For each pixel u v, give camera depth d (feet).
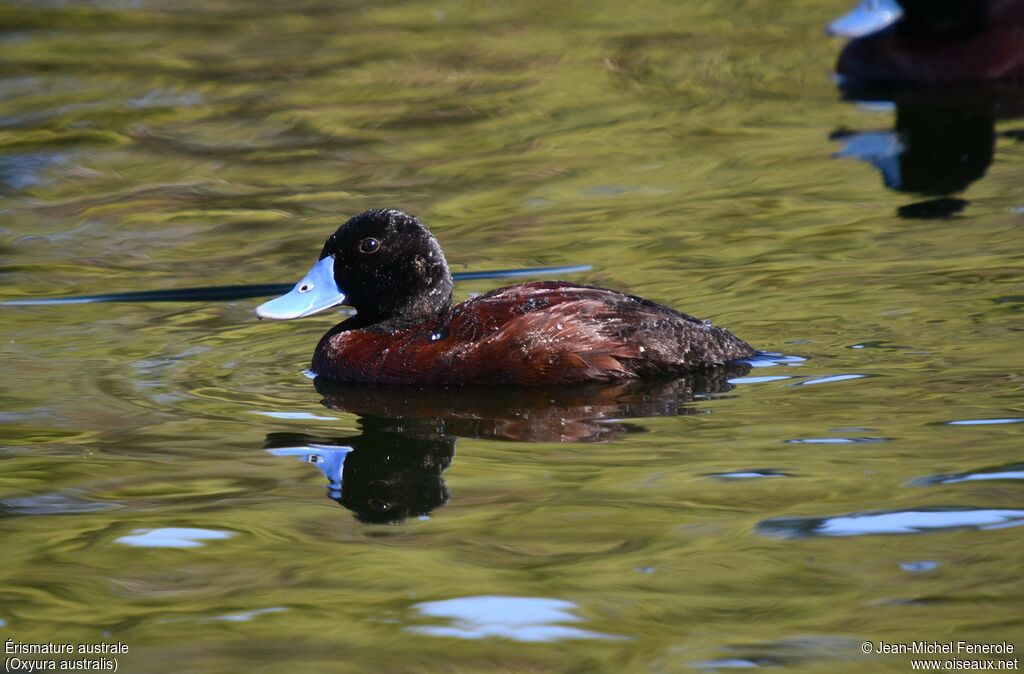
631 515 27.81
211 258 48.55
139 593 25.27
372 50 77.46
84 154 60.85
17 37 82.02
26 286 46.14
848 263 44.42
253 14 87.20
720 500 28.27
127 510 29.17
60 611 24.57
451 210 52.47
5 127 64.69
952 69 67.72
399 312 38.65
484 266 46.32
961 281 41.88
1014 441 30.45
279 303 38.99
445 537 27.27
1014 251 44.47
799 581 24.58
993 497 27.66
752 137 60.80
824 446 30.86
